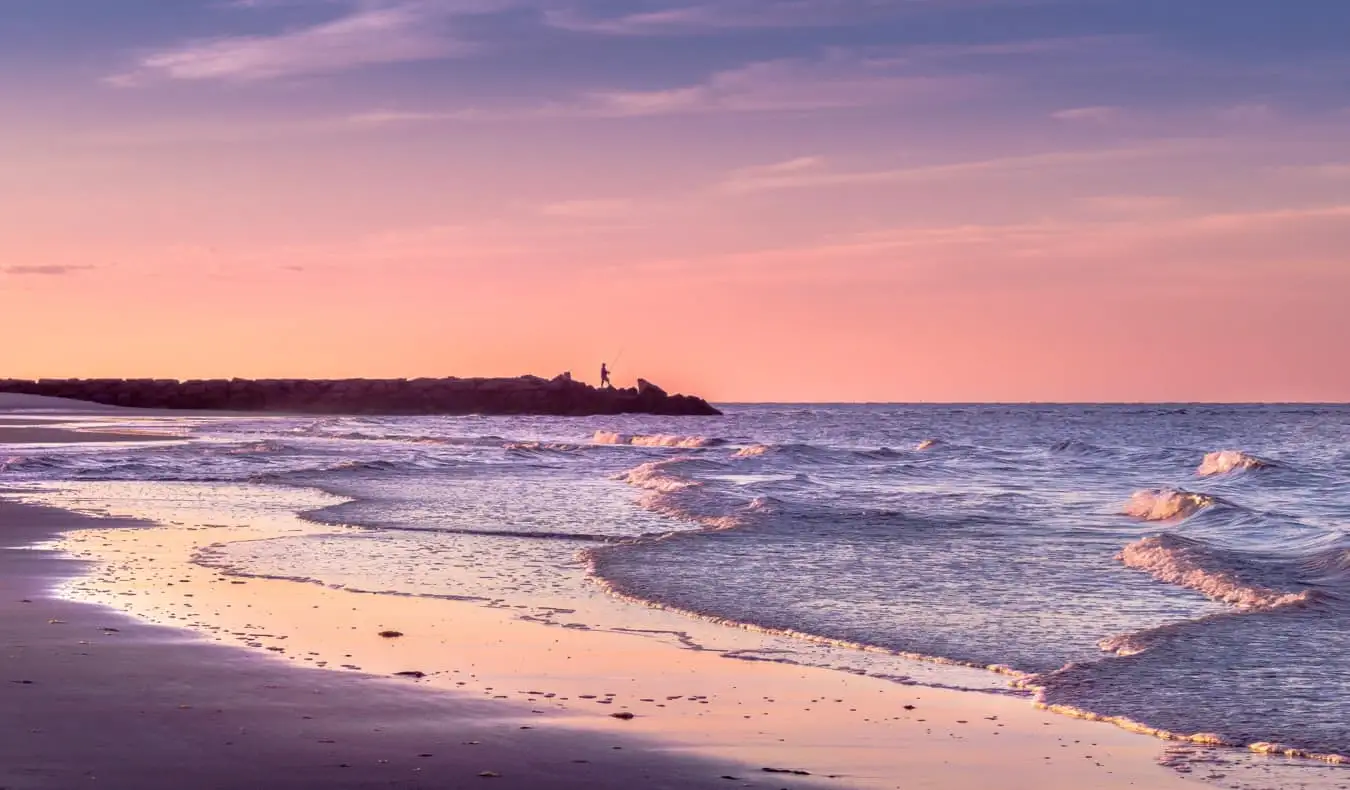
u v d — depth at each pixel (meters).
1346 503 27.55
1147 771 7.45
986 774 7.32
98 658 9.73
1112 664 10.18
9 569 14.97
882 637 11.45
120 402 146.00
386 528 20.47
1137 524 21.48
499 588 14.04
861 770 7.33
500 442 60.09
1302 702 8.99
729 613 12.60
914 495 27.69
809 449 47.41
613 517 22.61
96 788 6.46
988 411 178.25
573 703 8.80
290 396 146.88
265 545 17.83
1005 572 15.48
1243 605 13.15
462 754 7.35
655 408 143.00
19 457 36.50
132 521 20.98
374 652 10.35
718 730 8.15
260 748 7.32
